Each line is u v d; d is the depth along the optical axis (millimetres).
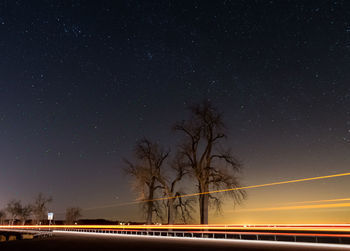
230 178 44906
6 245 32469
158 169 51469
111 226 68750
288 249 25219
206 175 46281
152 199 50656
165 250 25312
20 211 133500
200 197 46281
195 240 38938
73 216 102938
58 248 28172
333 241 39562
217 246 28969
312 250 24219
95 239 42562
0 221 141125
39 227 108062
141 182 50281
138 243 33844
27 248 28531
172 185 49688
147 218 51156
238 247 27750
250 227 40750
